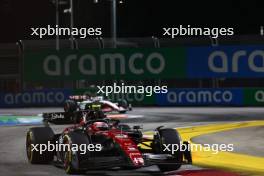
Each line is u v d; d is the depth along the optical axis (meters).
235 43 133.50
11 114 108.50
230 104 125.38
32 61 132.50
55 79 131.75
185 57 128.12
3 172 40.84
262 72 126.81
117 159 37.56
